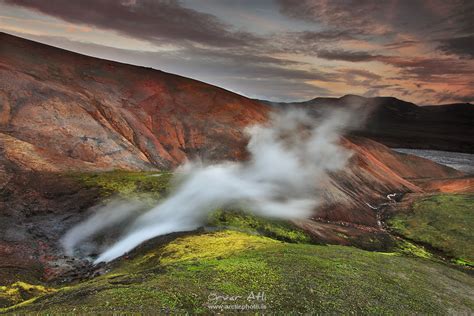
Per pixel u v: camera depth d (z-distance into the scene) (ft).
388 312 65.00
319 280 73.10
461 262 169.78
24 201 132.57
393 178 366.22
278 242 113.29
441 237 200.23
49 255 108.58
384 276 86.43
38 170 154.71
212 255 88.74
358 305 64.95
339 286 72.18
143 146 237.86
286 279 70.69
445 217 231.71
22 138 177.88
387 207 276.62
